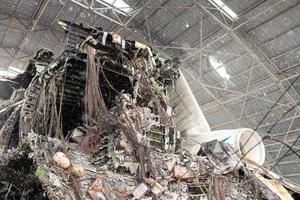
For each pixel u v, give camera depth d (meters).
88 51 6.50
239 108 21.31
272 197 5.52
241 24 16.72
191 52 19.95
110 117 5.82
